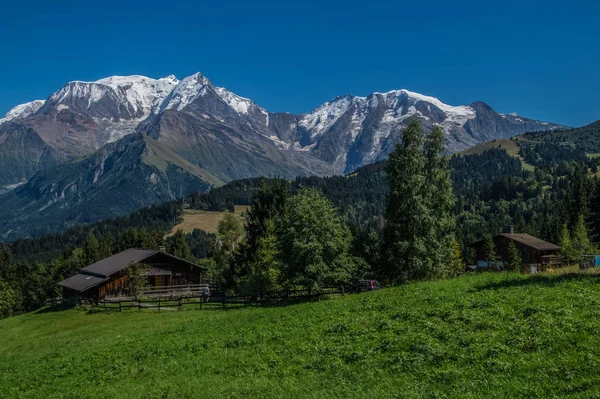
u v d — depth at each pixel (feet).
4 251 520.01
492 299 72.69
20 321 204.64
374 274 215.31
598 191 426.92
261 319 106.42
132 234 491.72
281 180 269.64
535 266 258.37
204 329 107.14
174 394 60.08
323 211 176.86
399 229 193.36
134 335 120.16
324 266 171.22
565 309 58.85
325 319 87.45
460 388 43.01
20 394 77.61
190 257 456.45
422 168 198.29
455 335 57.93
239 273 246.27
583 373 40.81
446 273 199.31
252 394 53.72
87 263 444.55
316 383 53.21
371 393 46.09
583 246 285.23
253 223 257.96
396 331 66.74
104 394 67.00
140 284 222.07
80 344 125.08
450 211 209.97
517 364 45.37
